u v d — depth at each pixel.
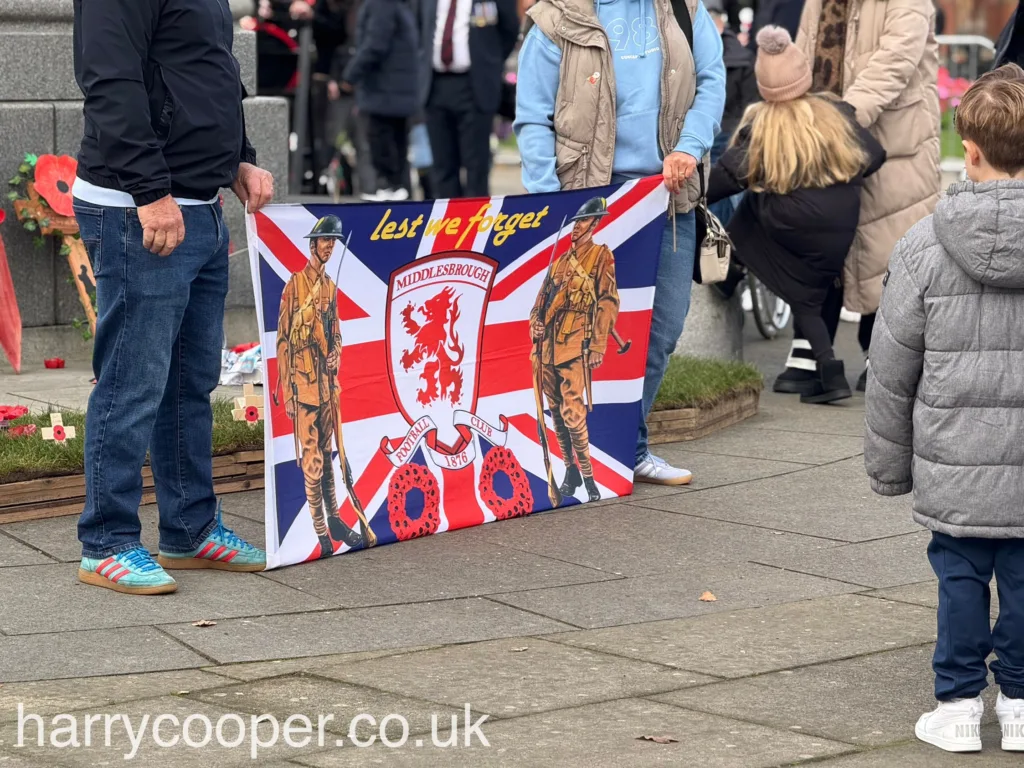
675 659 4.27
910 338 3.63
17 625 4.46
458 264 5.53
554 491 5.94
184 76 4.58
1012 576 3.66
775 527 5.71
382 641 4.39
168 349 4.73
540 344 5.86
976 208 3.48
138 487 4.84
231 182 4.78
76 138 8.20
